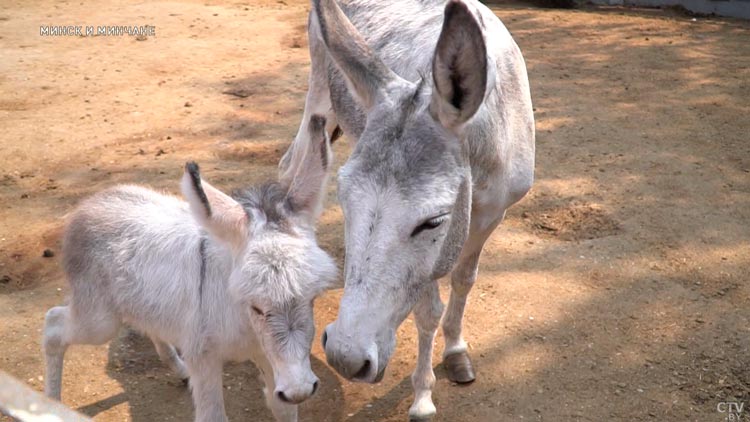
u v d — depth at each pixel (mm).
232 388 4977
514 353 5250
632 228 6766
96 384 4961
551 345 5324
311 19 5484
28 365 5039
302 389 3430
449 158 3287
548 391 4891
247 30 13938
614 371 5047
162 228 4191
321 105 5617
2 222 6832
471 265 4715
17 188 7535
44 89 10461
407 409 4816
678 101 10172
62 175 7844
